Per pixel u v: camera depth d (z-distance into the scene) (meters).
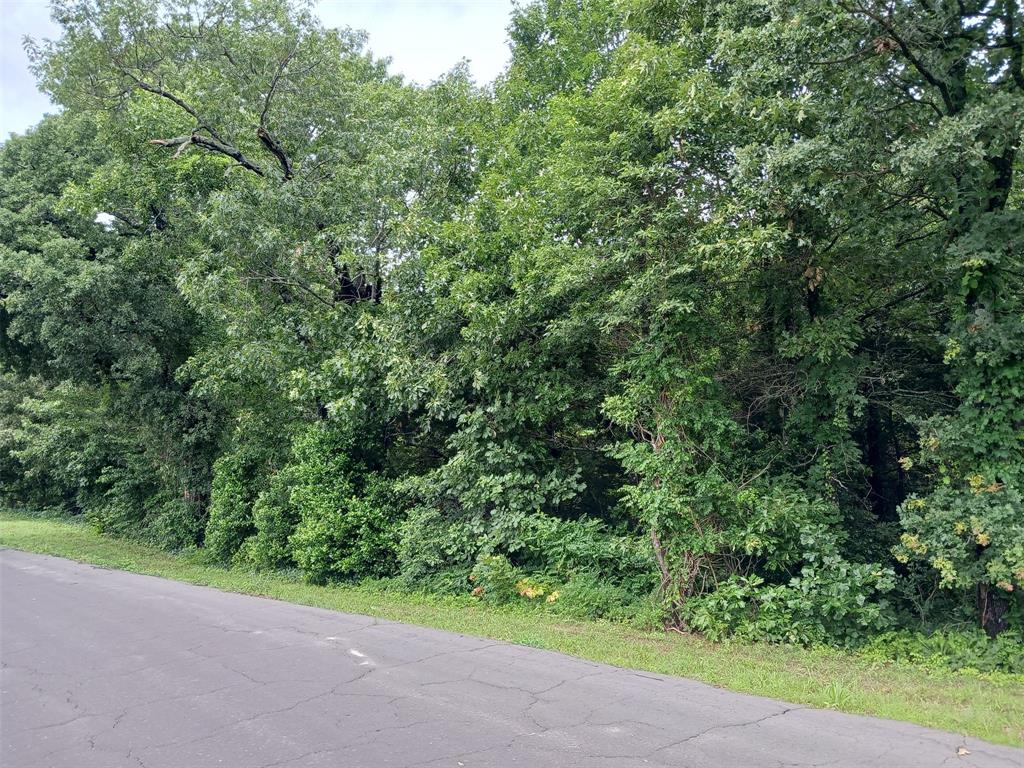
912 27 8.41
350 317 13.91
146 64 15.91
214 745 5.07
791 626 8.38
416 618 9.70
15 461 31.14
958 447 8.45
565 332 10.65
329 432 13.80
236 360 14.11
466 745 4.98
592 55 15.14
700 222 9.89
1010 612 8.30
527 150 14.91
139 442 20.83
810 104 8.62
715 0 10.17
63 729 5.49
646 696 6.09
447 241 12.64
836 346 9.34
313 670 6.98
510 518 11.17
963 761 4.59
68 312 16.80
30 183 18.58
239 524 16.11
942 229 8.91
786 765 4.56
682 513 9.22
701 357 9.86
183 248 17.67
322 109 15.66
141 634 8.72
